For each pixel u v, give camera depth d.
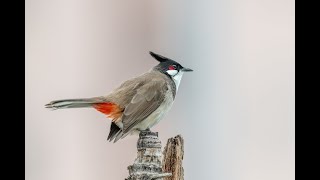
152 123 8.36
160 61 9.18
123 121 7.91
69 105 7.81
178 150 7.19
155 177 6.59
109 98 8.01
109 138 8.20
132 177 6.66
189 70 9.11
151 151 6.70
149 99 8.19
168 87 8.59
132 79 8.56
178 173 7.15
